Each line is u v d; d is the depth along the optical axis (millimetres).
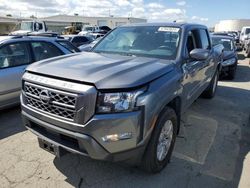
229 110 6062
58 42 6348
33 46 5699
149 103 2785
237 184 3240
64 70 2914
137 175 3334
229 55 9992
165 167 3520
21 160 3602
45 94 2875
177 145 4176
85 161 3604
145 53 3939
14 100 5277
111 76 2748
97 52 4254
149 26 4488
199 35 4973
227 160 3783
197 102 6625
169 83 3197
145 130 2801
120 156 2785
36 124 3125
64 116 2775
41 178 3227
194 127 4941
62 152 2969
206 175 3400
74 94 2660
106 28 35062
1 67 5047
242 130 4879
